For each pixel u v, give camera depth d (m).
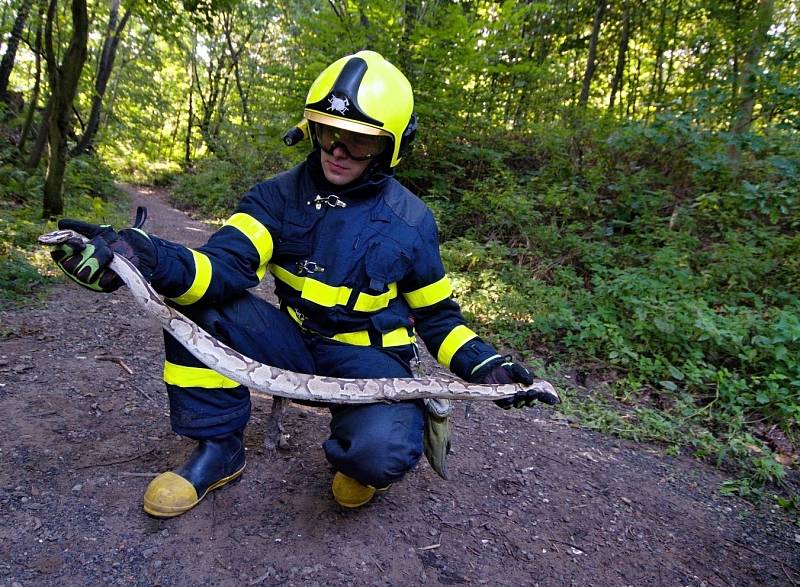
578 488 2.64
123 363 3.30
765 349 4.19
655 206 6.99
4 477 2.04
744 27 7.39
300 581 1.74
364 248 1.97
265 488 2.21
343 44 8.18
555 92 11.20
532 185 8.22
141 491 2.07
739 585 2.10
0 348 3.31
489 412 3.45
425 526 2.14
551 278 6.14
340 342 2.08
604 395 3.99
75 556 1.71
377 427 1.84
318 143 1.96
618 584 1.99
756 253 5.88
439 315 2.17
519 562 2.02
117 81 20.91
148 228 9.88
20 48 14.33
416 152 8.81
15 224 6.51
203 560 1.77
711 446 3.30
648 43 12.56
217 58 24.02
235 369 1.84
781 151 6.88
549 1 12.27
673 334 4.41
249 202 2.01
